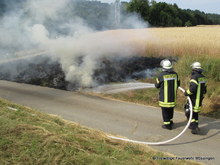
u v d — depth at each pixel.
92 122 5.64
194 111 5.05
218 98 7.03
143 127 5.40
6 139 3.92
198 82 5.01
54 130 4.49
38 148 3.73
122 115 6.09
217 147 4.55
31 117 5.26
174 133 5.13
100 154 3.82
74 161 3.50
